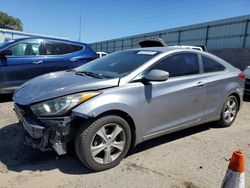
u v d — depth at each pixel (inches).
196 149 163.6
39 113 125.3
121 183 123.2
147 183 123.8
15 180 123.7
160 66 156.1
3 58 262.1
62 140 126.4
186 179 128.3
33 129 125.3
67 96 125.9
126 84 139.8
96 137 130.0
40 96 129.0
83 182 123.4
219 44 1022.4
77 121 127.5
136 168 137.2
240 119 235.5
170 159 148.6
